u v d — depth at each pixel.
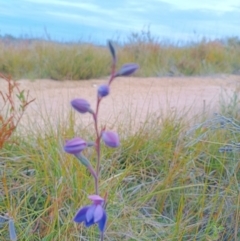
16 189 0.39
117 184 0.39
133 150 0.47
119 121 0.61
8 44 1.48
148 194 0.38
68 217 0.35
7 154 0.43
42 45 1.40
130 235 0.34
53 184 0.39
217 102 0.78
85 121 0.63
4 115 0.55
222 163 0.43
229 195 0.39
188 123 0.54
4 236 0.34
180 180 0.41
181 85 1.25
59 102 0.78
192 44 1.75
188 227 0.35
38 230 0.35
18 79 1.16
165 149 0.47
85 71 1.25
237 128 0.48
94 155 0.43
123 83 1.23
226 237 0.37
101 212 0.20
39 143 0.44
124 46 1.62
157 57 1.53
